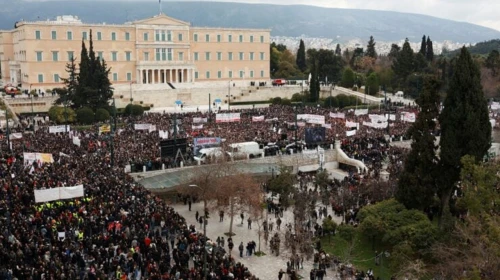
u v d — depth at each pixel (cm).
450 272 3819
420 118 5303
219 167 6078
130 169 6938
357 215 5500
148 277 3712
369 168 7619
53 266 3584
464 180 4544
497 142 8531
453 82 5125
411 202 5331
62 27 14788
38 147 7181
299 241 4884
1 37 16712
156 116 11125
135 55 16225
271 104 15362
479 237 3800
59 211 4753
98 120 11081
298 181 7250
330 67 18750
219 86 16700
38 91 13825
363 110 10888
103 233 4391
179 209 6412
